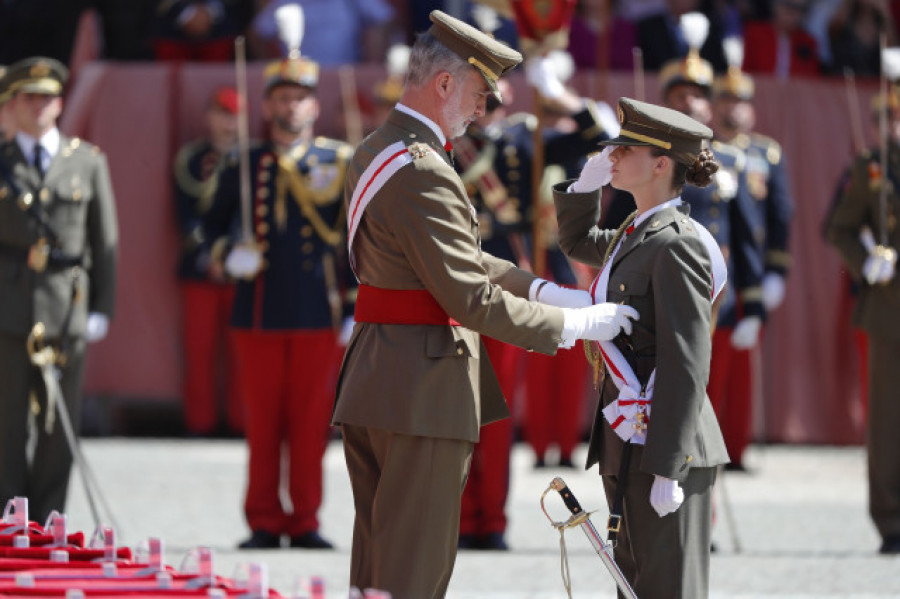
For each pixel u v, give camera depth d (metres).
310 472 30.86
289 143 31.64
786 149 44.56
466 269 18.62
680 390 17.69
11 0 46.97
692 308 17.86
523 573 27.98
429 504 19.03
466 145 31.59
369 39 47.16
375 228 19.08
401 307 19.09
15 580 15.05
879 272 30.59
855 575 27.95
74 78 47.06
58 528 17.28
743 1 47.50
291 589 25.86
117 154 43.81
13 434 29.23
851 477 40.19
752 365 41.12
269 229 31.20
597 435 18.86
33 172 29.59
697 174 18.62
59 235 29.56
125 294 43.66
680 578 18.06
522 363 41.28
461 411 19.11
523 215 31.64
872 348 31.08
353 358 19.50
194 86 43.97
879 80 46.16
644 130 18.55
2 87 29.55
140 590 14.92
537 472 40.78
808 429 44.88
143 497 35.25
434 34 19.34
